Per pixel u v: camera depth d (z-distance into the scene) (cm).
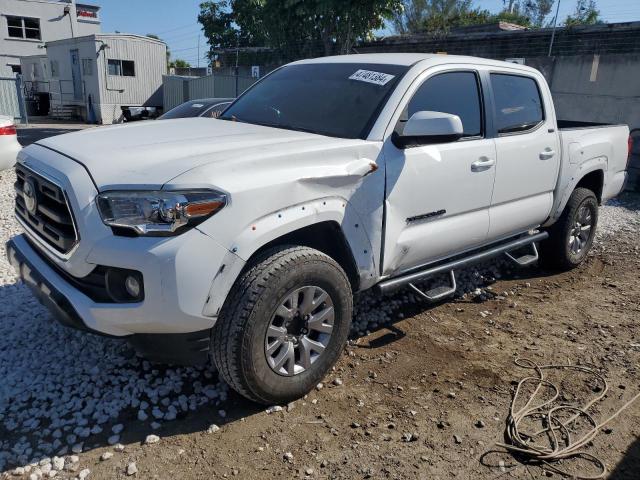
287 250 297
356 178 321
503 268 582
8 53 3170
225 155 287
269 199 282
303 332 311
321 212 306
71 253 276
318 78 414
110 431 288
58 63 2816
